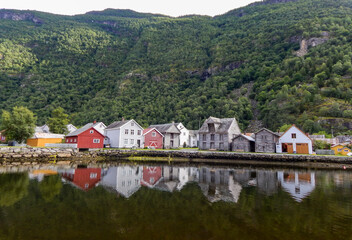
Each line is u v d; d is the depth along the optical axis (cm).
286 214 1338
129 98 15038
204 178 2581
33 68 19038
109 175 2659
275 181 2453
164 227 1120
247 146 5844
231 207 1460
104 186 2033
